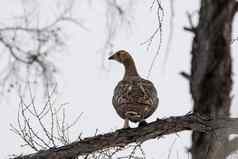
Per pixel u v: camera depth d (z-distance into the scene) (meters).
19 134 11.59
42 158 11.26
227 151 11.55
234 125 11.38
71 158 11.33
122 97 13.72
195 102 12.40
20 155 11.41
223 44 12.45
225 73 12.41
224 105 12.27
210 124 11.43
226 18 12.49
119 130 11.44
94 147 11.34
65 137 11.73
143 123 12.84
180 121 11.45
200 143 11.80
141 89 13.77
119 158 11.30
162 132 11.48
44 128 11.64
